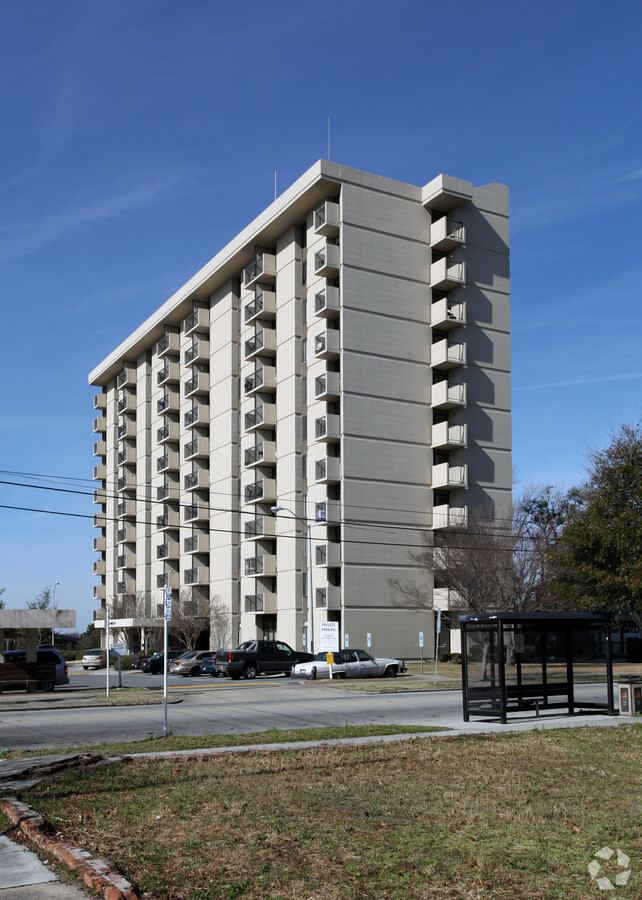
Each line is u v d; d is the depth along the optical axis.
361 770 12.78
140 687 34.19
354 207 48.28
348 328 47.28
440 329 50.91
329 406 48.03
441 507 48.09
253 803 10.30
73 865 7.54
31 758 13.82
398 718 21.27
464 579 41.31
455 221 50.53
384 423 47.94
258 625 54.53
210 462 63.12
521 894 6.93
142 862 7.75
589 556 21.56
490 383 51.22
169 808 9.97
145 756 14.10
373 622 46.44
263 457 54.19
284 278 54.06
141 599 69.75
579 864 7.75
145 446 74.31
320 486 47.97
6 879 7.34
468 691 20.11
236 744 15.90
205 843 8.45
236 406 60.28
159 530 70.25
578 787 11.45
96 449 87.44
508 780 11.93
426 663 46.47
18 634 61.00
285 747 15.28
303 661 39.69
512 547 41.75
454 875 7.43
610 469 21.84
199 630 59.91
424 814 9.75
